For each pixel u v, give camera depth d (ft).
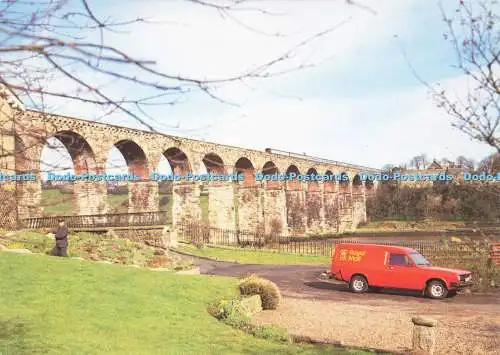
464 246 84.23
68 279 48.67
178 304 47.44
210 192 167.53
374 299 61.00
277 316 49.26
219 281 58.59
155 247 91.56
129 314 42.09
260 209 185.57
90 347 32.58
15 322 35.88
